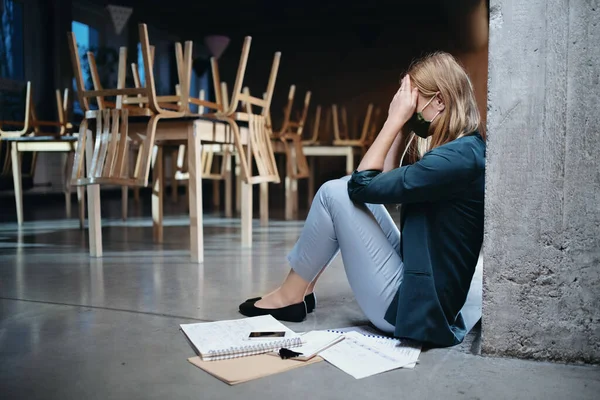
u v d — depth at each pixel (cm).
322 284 223
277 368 128
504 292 136
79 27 916
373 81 1090
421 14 1050
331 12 1082
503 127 132
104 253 293
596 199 128
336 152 540
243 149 318
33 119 404
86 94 262
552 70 128
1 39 739
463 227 141
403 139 158
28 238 347
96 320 169
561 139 129
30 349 143
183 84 259
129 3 988
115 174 254
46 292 205
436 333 139
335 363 131
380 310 148
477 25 880
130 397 113
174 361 134
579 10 126
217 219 470
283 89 1130
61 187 782
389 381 122
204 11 1069
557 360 134
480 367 131
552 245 132
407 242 142
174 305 187
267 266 257
